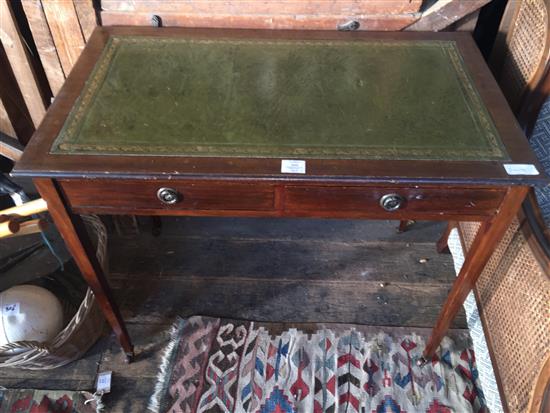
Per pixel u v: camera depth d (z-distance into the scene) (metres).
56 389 1.34
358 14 1.25
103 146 0.91
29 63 1.38
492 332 1.22
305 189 0.92
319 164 0.88
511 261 1.14
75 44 1.33
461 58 1.14
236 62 1.13
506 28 1.24
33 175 0.87
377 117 0.98
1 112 1.48
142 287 1.57
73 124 0.95
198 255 1.66
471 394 1.33
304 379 1.36
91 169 0.87
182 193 0.94
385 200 0.93
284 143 0.92
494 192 0.90
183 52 1.16
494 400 1.23
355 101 1.02
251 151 0.91
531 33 1.12
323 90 1.05
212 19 1.26
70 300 1.47
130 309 1.52
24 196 1.55
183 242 1.70
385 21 1.25
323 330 1.47
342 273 1.62
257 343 1.43
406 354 1.41
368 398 1.32
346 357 1.40
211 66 1.12
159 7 1.25
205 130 0.95
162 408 1.31
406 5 1.22
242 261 1.65
